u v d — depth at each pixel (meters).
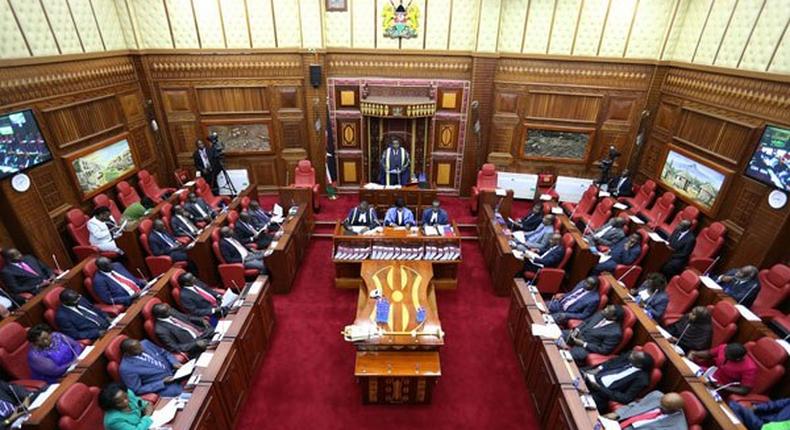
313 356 5.59
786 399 4.12
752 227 6.61
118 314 5.43
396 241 6.90
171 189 9.30
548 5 8.62
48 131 6.68
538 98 9.44
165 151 9.65
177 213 7.69
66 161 6.94
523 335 5.29
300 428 4.57
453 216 9.47
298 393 5.01
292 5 8.70
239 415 4.67
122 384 3.91
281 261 6.55
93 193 7.54
